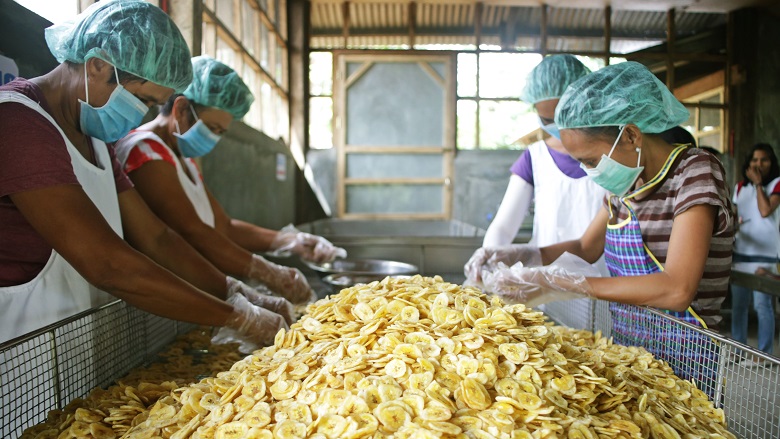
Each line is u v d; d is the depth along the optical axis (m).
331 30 7.27
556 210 2.27
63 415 1.04
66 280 1.29
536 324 1.21
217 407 0.99
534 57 6.98
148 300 1.25
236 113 2.08
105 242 1.18
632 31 7.28
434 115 6.95
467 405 0.91
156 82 1.34
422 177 7.00
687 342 1.18
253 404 0.97
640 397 1.02
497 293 1.46
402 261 3.28
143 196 1.84
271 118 5.94
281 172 5.77
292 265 3.43
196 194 2.15
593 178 1.45
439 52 6.84
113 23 1.23
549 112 2.11
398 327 1.08
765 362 0.95
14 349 0.99
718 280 1.36
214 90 1.95
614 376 1.11
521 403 0.90
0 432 0.92
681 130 1.94
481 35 7.11
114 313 1.28
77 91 1.28
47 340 1.05
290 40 6.82
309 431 0.87
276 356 1.14
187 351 1.64
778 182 3.76
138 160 1.80
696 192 1.26
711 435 0.97
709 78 7.05
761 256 3.85
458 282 2.94
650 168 1.37
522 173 2.38
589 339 1.49
